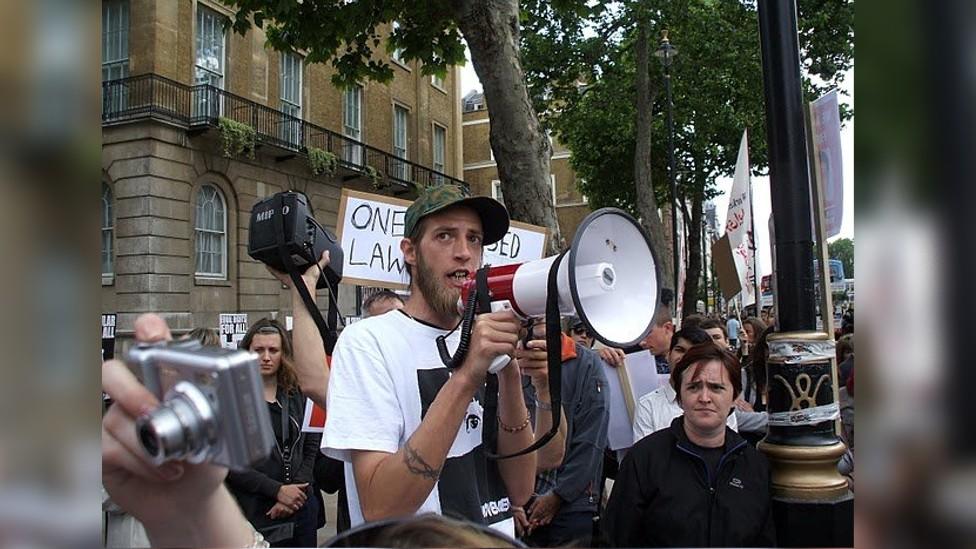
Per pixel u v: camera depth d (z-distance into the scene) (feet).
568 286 4.92
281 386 12.52
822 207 9.37
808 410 7.32
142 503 3.11
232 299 59.26
